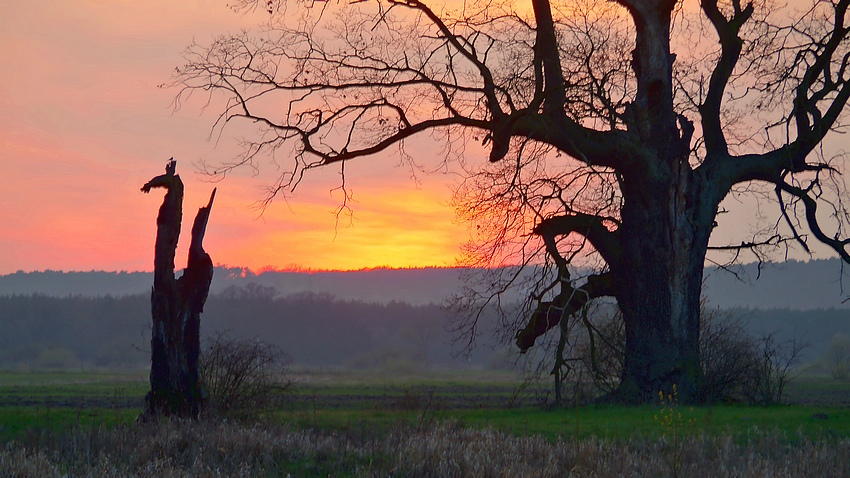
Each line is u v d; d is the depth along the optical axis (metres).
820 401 45.34
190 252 23.11
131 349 180.25
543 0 31.05
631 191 31.44
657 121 31.05
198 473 13.88
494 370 130.00
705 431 21.42
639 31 31.41
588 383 34.41
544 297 35.19
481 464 14.76
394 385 70.88
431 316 195.62
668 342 30.44
